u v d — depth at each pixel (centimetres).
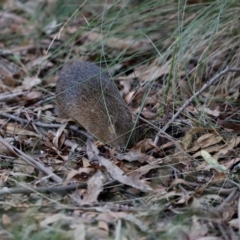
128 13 1286
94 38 1318
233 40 1198
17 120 1052
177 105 1082
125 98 1152
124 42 1283
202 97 1137
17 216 773
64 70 1105
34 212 774
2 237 718
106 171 866
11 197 816
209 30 1136
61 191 821
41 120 1073
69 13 1423
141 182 848
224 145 957
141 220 758
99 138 1014
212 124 1023
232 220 755
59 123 1070
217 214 764
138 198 816
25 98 1149
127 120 1006
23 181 869
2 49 1368
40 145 988
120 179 843
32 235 723
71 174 855
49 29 1416
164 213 780
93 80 1058
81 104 1035
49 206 789
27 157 897
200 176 888
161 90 1132
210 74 1179
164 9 1254
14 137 997
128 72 1259
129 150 968
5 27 1488
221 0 1136
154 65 1201
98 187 817
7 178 871
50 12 1482
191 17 1228
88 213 768
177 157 920
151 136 1010
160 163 908
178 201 802
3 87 1210
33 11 1514
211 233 742
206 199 809
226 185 852
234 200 800
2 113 1066
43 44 1392
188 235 723
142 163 921
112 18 1276
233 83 1156
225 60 1170
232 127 1006
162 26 1255
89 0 1403
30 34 1421
